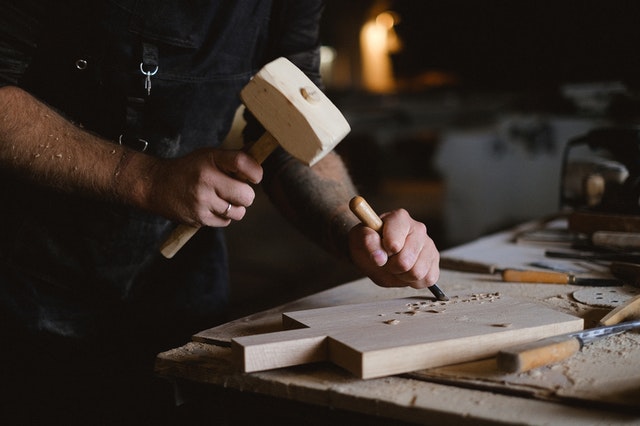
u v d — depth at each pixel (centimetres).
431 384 92
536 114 454
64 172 118
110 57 134
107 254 149
